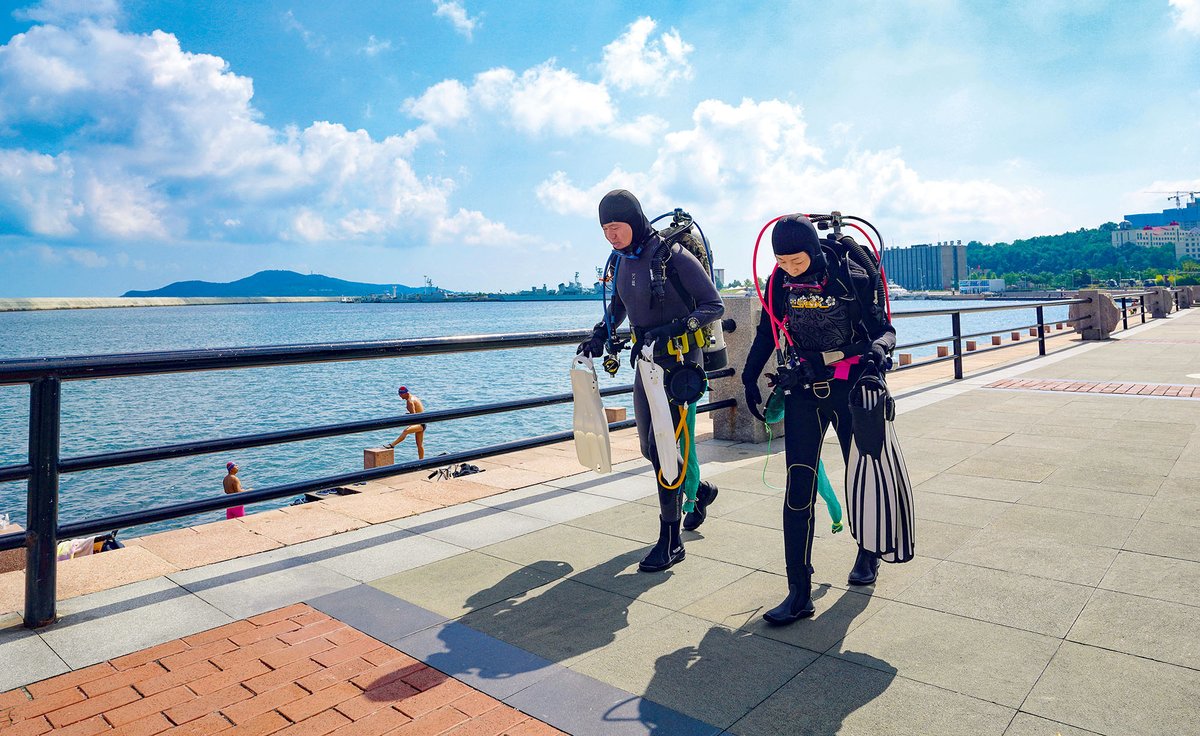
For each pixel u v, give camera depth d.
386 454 10.86
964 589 3.29
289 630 3.07
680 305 3.69
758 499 4.90
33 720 2.40
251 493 3.81
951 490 4.89
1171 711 2.27
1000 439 6.48
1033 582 3.33
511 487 5.50
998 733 2.19
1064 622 2.92
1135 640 2.74
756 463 5.91
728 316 6.77
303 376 44.00
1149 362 12.57
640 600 3.30
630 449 6.87
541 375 40.69
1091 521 4.16
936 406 8.47
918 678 2.53
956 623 2.96
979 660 2.64
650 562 3.66
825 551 3.91
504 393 32.47
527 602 3.32
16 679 2.69
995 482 5.05
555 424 23.34
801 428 3.16
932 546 3.86
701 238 3.88
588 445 3.93
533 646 2.87
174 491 16.55
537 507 4.93
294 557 4.03
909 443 6.43
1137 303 26.53
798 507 3.08
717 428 6.94
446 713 2.39
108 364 3.24
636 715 2.36
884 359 2.95
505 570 3.75
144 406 31.25
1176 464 5.38
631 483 5.52
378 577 3.69
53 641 3.00
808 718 2.31
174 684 2.63
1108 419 7.29
